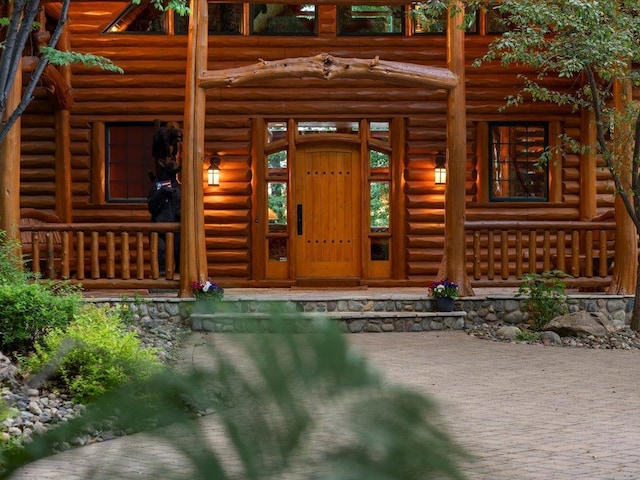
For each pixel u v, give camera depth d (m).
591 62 13.37
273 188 17.30
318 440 0.83
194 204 14.38
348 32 17.19
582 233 16.98
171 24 16.88
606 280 15.02
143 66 16.81
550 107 17.12
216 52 16.95
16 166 13.75
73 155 16.89
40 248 15.45
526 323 14.48
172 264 14.50
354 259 17.20
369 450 0.81
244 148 17.00
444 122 17.08
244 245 16.97
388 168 17.33
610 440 7.58
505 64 13.80
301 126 17.33
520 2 13.32
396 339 13.38
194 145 14.45
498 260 17.25
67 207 16.73
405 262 17.09
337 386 0.83
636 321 14.02
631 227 14.84
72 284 14.27
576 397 9.42
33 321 9.84
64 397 8.27
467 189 17.14
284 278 17.12
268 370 0.85
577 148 14.37
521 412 8.64
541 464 6.75
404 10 17.14
